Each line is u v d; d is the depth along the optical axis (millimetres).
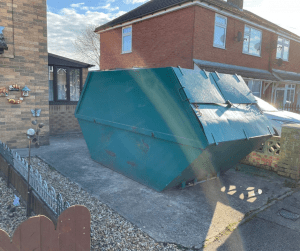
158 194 5043
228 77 5562
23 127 8312
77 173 6141
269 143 6758
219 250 3303
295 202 4855
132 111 5535
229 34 13711
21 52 7988
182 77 4547
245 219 4125
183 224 3920
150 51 14109
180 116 4430
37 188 4199
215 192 5227
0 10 7473
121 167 6109
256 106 5523
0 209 4590
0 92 7719
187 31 11953
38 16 8203
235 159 5469
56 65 11102
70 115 11680
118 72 5875
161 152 4938
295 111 16844
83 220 2342
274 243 3486
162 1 14938
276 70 18094
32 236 2105
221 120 4441
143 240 3477
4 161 5793
